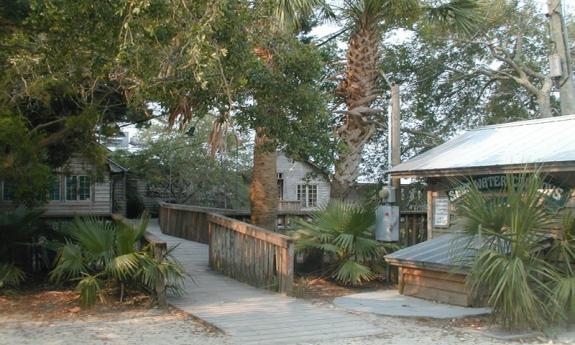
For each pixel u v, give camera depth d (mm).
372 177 22016
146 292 10367
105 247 10195
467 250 8852
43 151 12977
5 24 9133
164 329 8344
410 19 15523
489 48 21703
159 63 9273
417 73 22062
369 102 15031
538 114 22188
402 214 15359
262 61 11242
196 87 10367
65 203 28781
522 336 7980
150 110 14211
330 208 13047
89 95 12562
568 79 15219
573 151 10375
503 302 8102
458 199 9094
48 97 11016
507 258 8180
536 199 8273
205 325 8617
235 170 36531
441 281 10453
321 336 8031
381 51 21125
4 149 11203
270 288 11531
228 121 11484
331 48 18188
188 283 12297
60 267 10008
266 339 7801
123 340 7684
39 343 7484
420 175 12656
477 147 12930
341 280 12445
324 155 12188
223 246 13562
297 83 11422
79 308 9664
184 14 8484
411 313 9383
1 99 11047
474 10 15891
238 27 9445
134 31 8594
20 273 11250
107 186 29766
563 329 8398
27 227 12266
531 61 21719
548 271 8227
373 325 8719
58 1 8156
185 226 20969
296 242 12453
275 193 16562
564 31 15367
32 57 9898
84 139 13430
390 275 12617
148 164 35406
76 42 9180
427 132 21844
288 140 11570
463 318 9180
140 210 36312
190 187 36375
